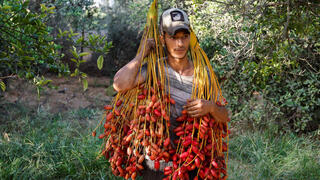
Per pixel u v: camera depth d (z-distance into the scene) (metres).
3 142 3.86
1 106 5.79
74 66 9.84
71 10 5.75
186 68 1.72
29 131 4.46
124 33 10.27
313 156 4.10
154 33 1.69
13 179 3.08
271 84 4.80
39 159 3.48
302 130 5.07
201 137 1.55
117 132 1.69
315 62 4.58
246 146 4.43
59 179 3.35
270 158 3.99
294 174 3.66
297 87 4.77
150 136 1.57
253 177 3.53
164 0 5.48
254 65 3.24
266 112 4.99
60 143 3.93
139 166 1.61
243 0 3.24
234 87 5.04
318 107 4.89
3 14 2.48
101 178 3.27
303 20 3.03
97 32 9.88
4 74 4.03
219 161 1.68
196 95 1.67
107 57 10.66
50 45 2.71
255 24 3.12
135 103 1.63
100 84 9.57
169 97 1.62
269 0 3.09
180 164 1.61
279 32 3.14
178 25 1.57
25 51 2.59
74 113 5.96
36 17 2.57
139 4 8.34
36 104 6.50
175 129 1.59
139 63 1.65
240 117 5.24
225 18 3.84
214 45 5.15
